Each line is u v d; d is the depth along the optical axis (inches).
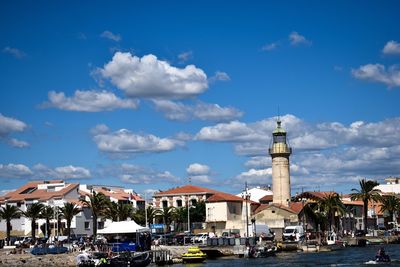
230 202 7755.9
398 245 7047.2
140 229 4906.5
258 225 6747.1
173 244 6067.9
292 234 6609.3
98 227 7475.4
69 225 6648.6
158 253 4766.2
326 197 7849.4
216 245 5782.5
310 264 4566.9
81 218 7278.5
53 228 7268.7
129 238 4896.7
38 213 6697.8
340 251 6013.8
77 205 7362.2
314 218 7711.6
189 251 4852.4
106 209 7047.2
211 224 7726.4
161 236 6387.8
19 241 6264.8
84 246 5036.9
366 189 7790.4
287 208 7440.9
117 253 4392.2
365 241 6934.1
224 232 6815.9
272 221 7426.2
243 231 7057.1
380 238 7470.5
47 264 4357.8
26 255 4532.5
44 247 4810.5
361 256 5255.9
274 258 5226.4
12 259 4298.7
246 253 5334.6
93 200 6619.1
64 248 4808.1
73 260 4485.7
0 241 5728.3
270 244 5861.2
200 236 6619.1
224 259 5211.6
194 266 4525.1
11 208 6550.2
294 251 6013.8
